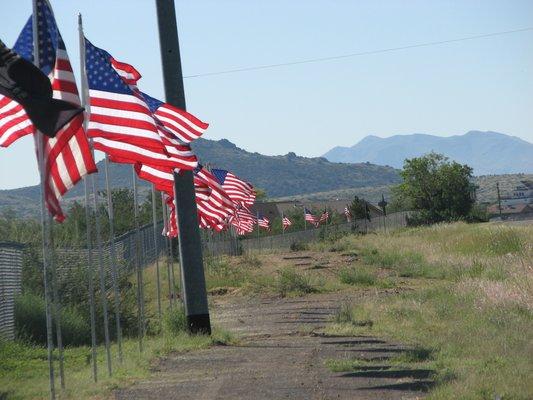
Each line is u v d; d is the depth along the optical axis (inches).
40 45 765.9
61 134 735.7
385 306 1424.7
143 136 881.5
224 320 1477.6
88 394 738.2
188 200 1182.3
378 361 856.3
